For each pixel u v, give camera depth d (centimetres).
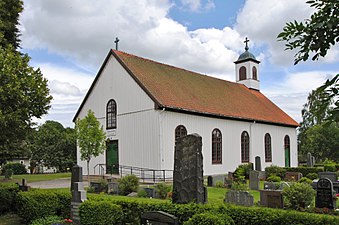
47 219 1223
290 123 3841
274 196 1386
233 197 1432
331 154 5241
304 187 1362
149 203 1061
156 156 2425
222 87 3581
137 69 2747
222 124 2958
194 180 1026
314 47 317
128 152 2616
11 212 1463
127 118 2652
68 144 5103
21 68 1448
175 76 3075
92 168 2870
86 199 1245
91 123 2459
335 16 310
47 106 1508
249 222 859
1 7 2339
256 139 3341
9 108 1369
